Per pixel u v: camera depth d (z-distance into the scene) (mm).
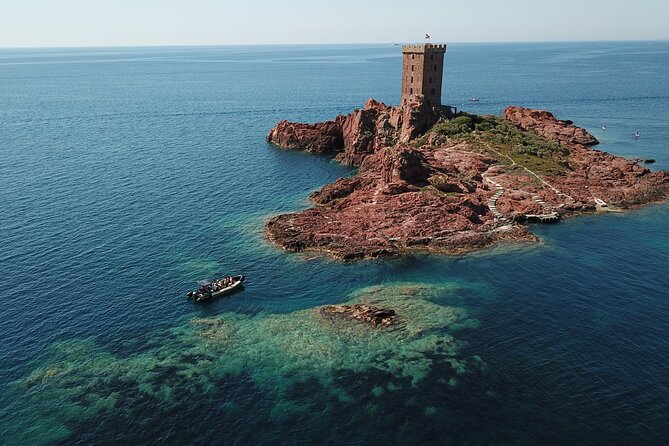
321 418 48469
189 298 70188
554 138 148500
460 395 50781
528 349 57688
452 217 91250
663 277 73438
